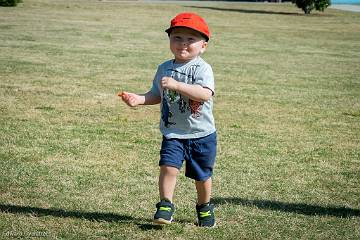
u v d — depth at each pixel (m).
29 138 7.46
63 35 22.53
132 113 9.38
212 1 60.72
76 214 4.89
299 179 6.26
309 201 5.54
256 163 6.80
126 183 5.82
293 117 9.72
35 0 43.88
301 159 7.08
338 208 5.37
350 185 6.12
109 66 15.03
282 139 8.09
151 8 41.97
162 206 4.42
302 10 48.44
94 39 21.80
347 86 13.63
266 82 13.64
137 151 7.08
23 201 5.16
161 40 22.64
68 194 5.41
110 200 5.30
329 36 28.59
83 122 8.56
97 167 6.34
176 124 4.54
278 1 63.59
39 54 16.72
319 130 8.82
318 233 4.70
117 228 4.61
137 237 4.44
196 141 4.52
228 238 4.51
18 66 14.12
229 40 24.56
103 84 12.14
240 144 7.68
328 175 6.46
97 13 35.06
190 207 5.21
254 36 26.91
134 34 24.45
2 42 19.23
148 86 12.18
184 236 4.50
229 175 6.26
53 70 13.78
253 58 18.72
